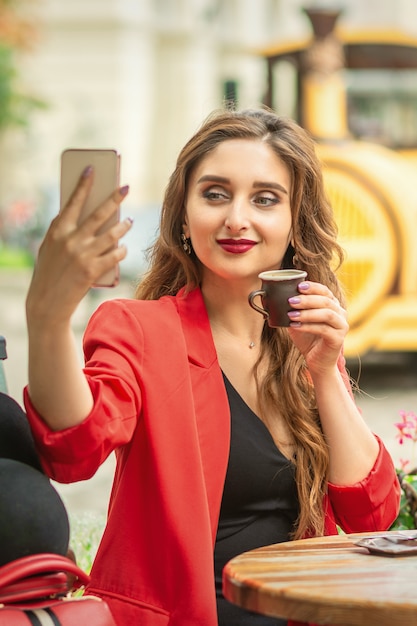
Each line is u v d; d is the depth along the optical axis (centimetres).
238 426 317
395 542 285
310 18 1145
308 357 315
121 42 5056
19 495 249
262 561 270
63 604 247
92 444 269
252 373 328
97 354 301
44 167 4959
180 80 5366
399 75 1142
